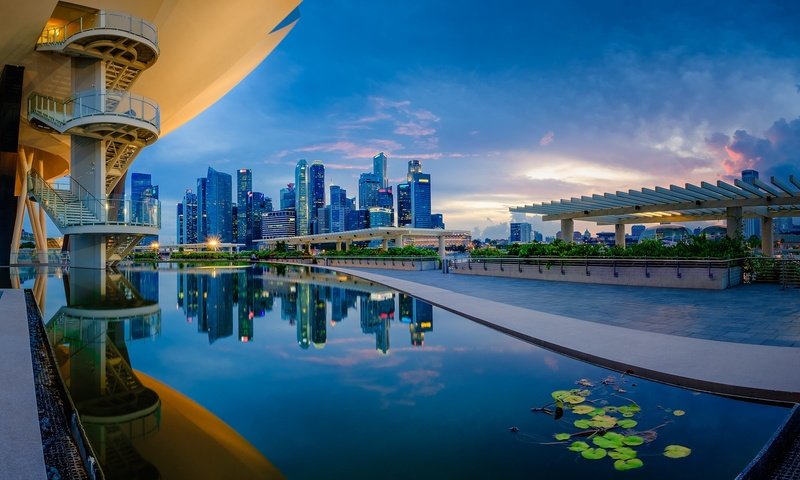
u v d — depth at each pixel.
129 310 11.10
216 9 22.97
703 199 19.75
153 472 3.09
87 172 21.39
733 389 4.67
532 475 3.08
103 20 19.34
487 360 6.23
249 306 12.03
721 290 14.04
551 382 5.20
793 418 3.79
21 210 30.97
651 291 14.16
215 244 94.44
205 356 6.54
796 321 8.67
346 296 14.38
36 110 21.25
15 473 2.84
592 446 3.54
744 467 3.20
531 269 19.94
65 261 31.44
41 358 6.27
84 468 3.06
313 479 3.02
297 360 6.30
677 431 3.82
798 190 16.25
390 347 7.08
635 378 5.33
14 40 19.69
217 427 3.91
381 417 4.15
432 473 3.11
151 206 22.56
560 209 24.47
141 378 5.40
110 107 20.72
